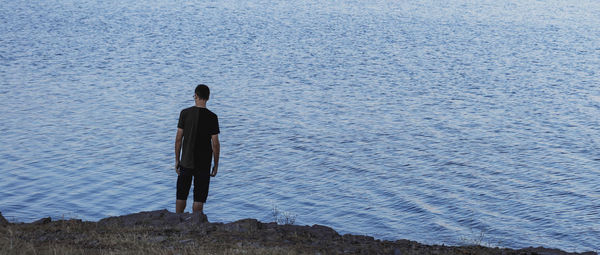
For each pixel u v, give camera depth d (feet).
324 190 124.67
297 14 632.79
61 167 134.82
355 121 203.41
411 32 506.07
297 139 173.37
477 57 388.37
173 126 190.19
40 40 424.05
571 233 105.60
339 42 444.14
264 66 337.31
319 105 230.89
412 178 136.77
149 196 114.21
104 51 385.91
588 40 476.54
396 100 246.88
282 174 135.95
